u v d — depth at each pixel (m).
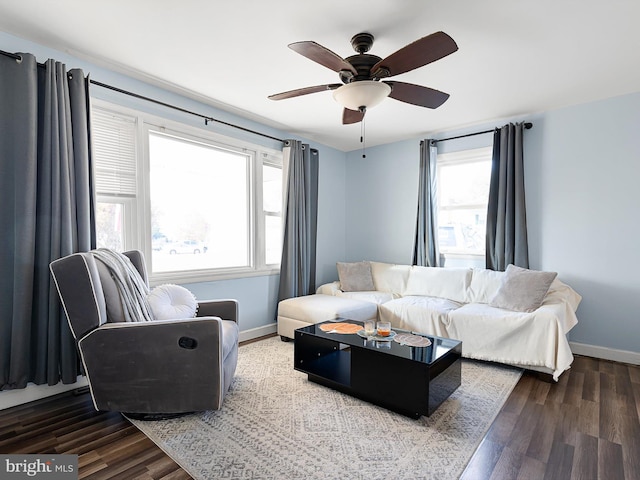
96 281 1.93
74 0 1.80
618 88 2.86
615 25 1.98
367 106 2.11
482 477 1.53
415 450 1.72
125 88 2.67
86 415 2.04
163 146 3.05
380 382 2.11
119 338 1.91
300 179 4.02
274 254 4.05
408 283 3.97
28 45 2.19
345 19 1.94
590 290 3.18
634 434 1.86
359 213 4.86
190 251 3.26
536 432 1.88
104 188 2.59
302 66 2.50
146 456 1.66
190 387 1.95
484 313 2.85
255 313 3.74
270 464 1.61
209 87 2.87
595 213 3.14
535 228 3.44
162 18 1.95
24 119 2.06
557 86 2.82
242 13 1.90
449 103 3.17
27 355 2.09
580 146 3.20
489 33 2.06
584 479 1.51
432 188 4.00
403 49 1.65
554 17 1.91
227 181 3.55
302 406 2.17
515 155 3.45
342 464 1.61
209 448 1.73
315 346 2.68
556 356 2.49
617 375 2.70
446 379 2.13
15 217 2.06
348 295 3.88
